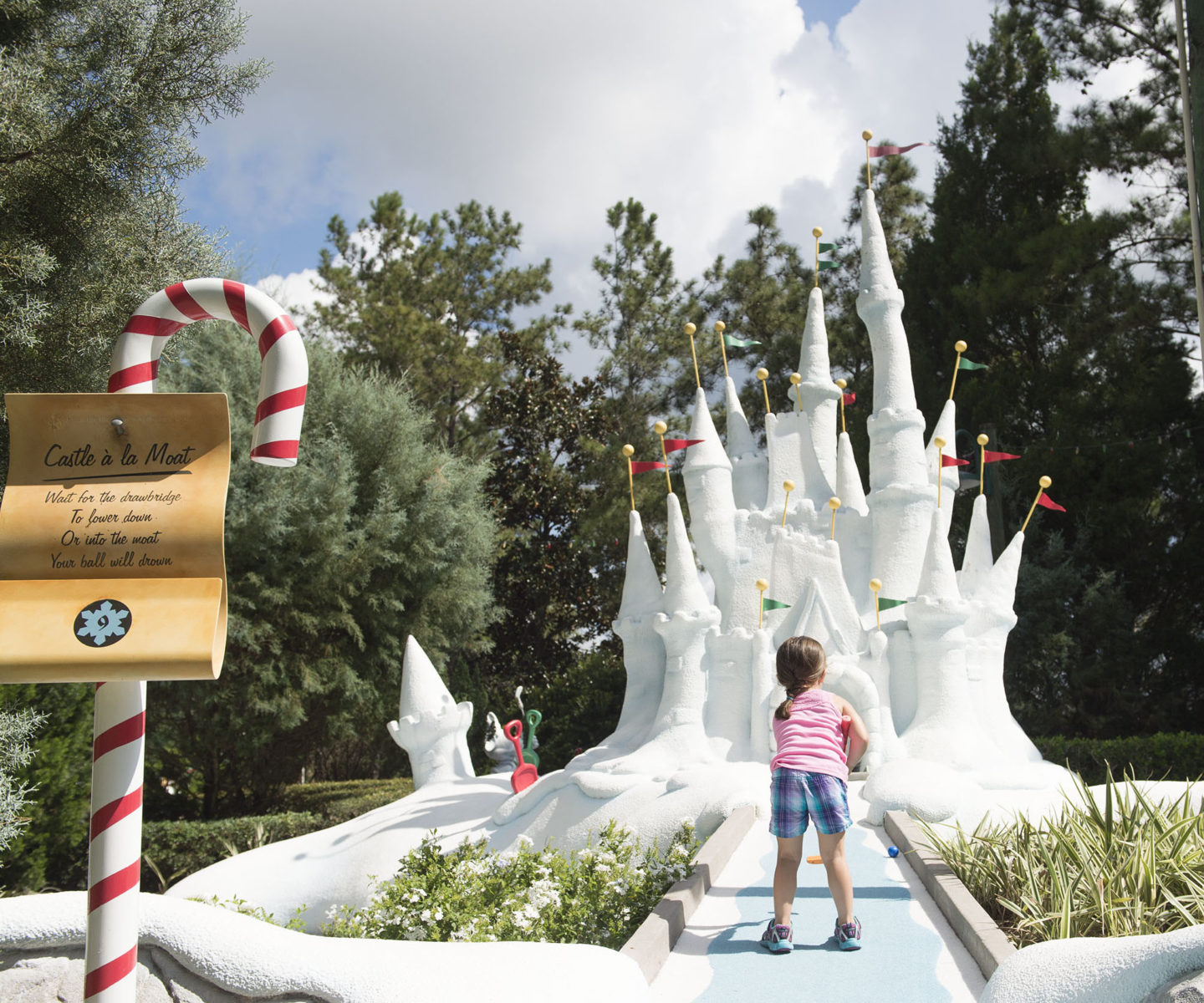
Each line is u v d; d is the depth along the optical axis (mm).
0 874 11203
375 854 9172
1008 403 20281
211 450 3027
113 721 2977
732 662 9359
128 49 9969
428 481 17141
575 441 24469
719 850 6520
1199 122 4609
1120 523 18359
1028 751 9242
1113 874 5066
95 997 2869
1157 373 18734
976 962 4641
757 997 4359
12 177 9312
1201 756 13242
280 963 3562
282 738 16234
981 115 22469
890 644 9508
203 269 10859
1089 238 19391
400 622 16734
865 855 6820
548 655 23562
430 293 30344
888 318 10727
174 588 2932
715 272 29156
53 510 2963
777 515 10273
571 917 5348
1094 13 20062
